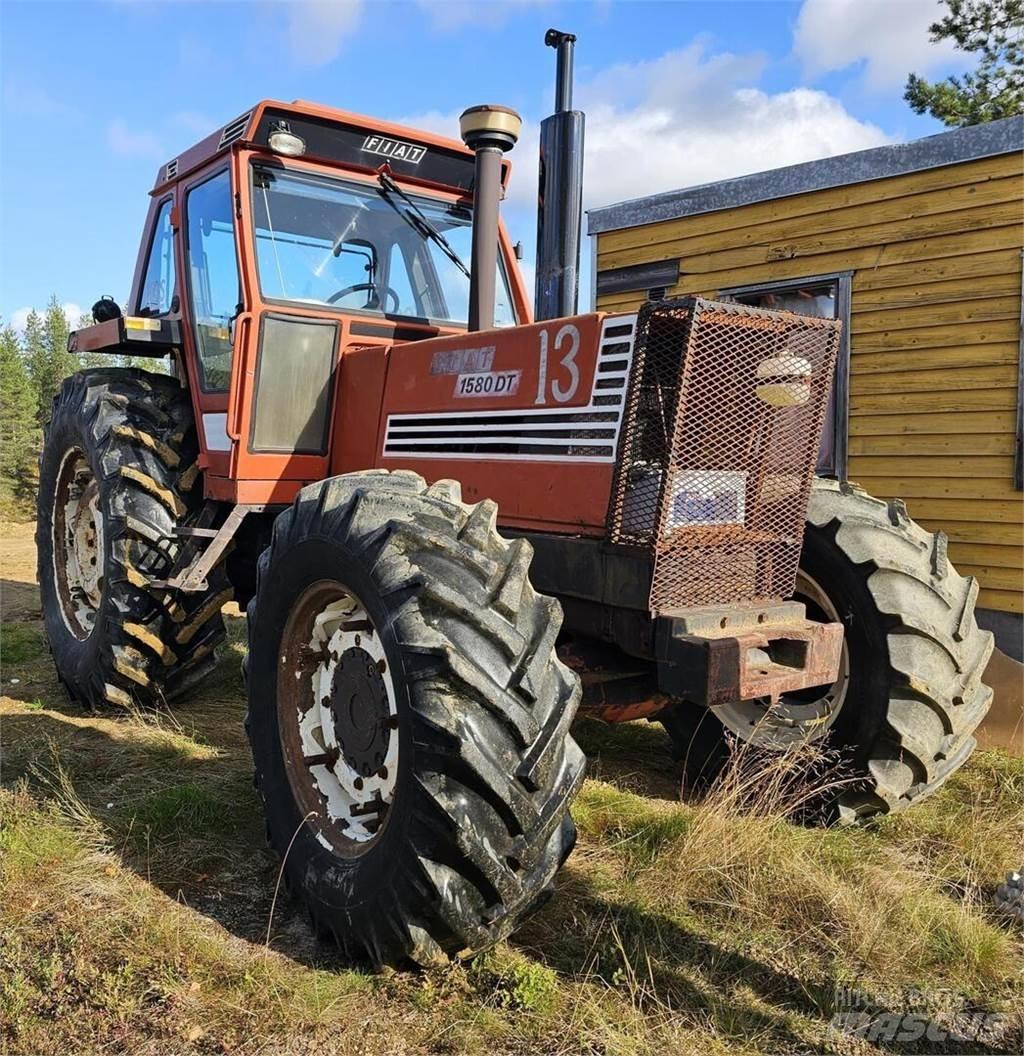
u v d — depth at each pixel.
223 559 4.54
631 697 3.18
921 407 5.81
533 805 2.20
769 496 2.89
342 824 2.64
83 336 5.28
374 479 2.81
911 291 5.83
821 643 2.78
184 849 3.09
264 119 3.88
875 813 3.45
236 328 3.85
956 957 2.57
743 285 6.73
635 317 2.75
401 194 4.36
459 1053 2.11
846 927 2.66
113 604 4.35
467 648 2.23
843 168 6.07
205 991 2.33
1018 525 5.41
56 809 3.25
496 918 2.26
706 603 2.80
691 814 3.28
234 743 4.20
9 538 14.52
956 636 3.35
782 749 3.52
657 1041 2.18
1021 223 5.32
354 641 2.67
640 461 2.74
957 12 16.28
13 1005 2.25
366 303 4.25
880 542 3.35
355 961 2.47
